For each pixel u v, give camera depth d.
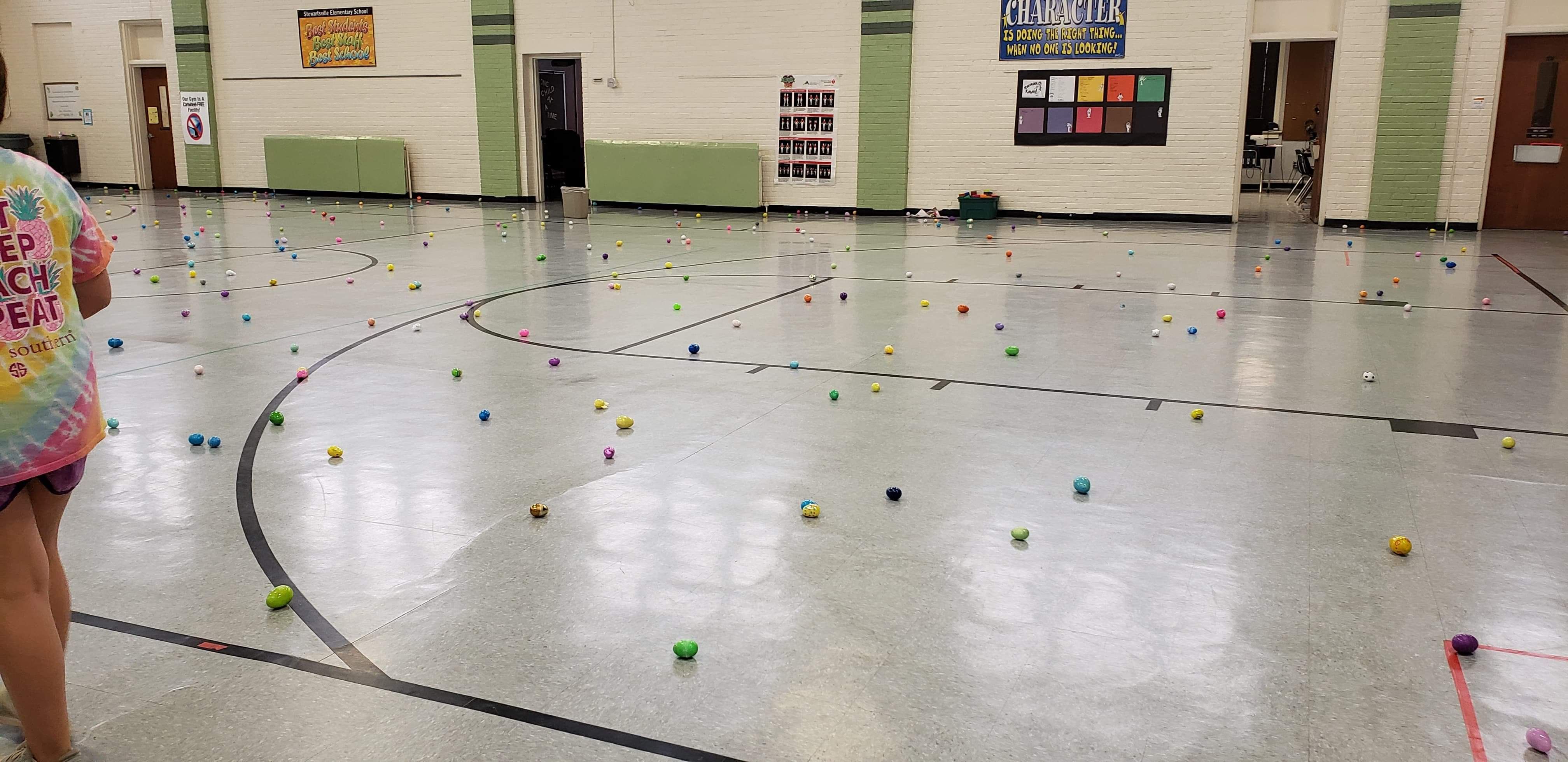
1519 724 1.97
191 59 18.55
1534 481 3.38
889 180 15.07
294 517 3.07
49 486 1.88
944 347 5.64
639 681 2.13
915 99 14.77
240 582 2.62
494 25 16.56
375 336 5.91
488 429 4.01
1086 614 2.43
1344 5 12.66
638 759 1.86
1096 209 14.29
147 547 2.84
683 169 15.97
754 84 15.52
